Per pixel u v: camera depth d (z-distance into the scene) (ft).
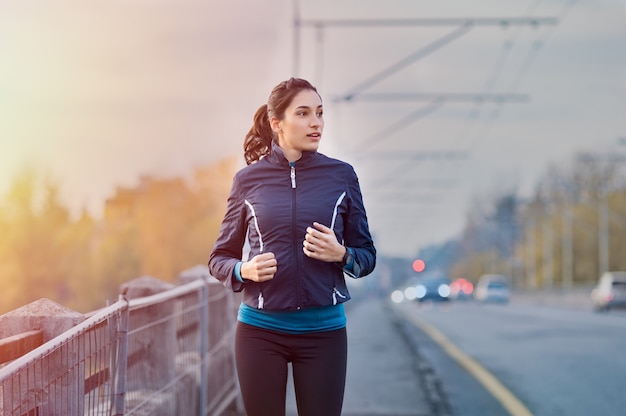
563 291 229.45
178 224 364.79
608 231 291.58
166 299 19.04
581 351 50.78
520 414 29.55
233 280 13.33
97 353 14.67
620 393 34.01
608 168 293.64
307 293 13.15
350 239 13.82
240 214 13.67
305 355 13.28
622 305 135.23
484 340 59.77
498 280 239.30
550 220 320.70
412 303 204.64
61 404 13.21
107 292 362.12
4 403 11.76
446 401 32.19
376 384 36.60
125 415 16.08
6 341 12.34
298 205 13.29
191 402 22.56
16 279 357.00
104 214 370.53
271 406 13.25
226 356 29.53
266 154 14.28
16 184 363.97
